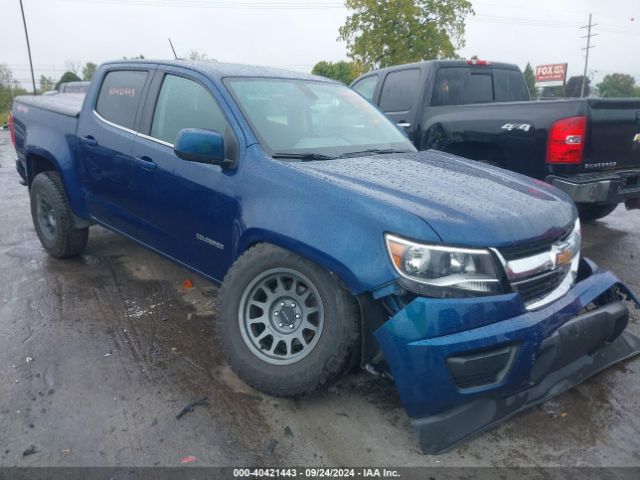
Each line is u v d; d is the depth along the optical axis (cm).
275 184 322
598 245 635
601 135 551
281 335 318
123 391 329
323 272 294
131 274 517
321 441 289
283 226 306
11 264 543
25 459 272
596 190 537
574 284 329
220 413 310
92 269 529
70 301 457
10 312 434
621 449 287
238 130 355
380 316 287
